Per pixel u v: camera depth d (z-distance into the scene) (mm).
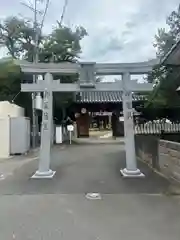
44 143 9672
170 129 16500
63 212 5816
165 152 9438
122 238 4457
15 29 21594
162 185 8141
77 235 4590
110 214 5660
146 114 16500
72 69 9812
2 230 4844
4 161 13383
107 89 9930
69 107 24672
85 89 9883
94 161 13008
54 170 10766
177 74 9977
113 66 9867
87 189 7781
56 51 21797
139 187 7934
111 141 22984
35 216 5574
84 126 25750
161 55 12453
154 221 5238
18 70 18781
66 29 21984
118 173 10078
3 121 14938
